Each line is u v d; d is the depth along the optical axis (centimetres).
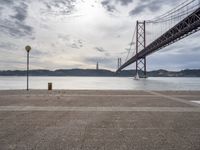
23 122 583
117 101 1009
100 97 1164
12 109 784
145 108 821
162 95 1284
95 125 557
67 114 699
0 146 400
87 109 794
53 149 386
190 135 473
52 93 1344
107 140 437
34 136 460
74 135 470
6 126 541
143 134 480
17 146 400
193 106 873
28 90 1502
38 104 903
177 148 393
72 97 1155
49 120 610
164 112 743
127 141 431
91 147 397
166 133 488
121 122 592
